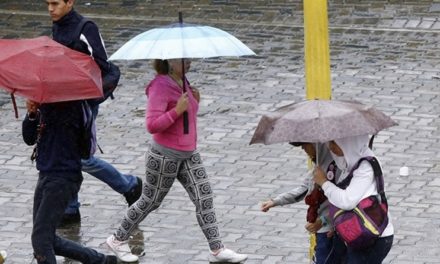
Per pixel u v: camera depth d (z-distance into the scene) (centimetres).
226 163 3378
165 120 2544
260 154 3444
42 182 2428
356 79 4097
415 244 2783
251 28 4741
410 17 4775
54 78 2302
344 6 4938
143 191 2675
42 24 4912
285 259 2719
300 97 3959
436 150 3428
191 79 4166
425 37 4541
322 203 2225
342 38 4556
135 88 4103
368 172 2089
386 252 2131
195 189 2662
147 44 2406
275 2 5066
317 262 2270
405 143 3488
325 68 2308
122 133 3659
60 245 2531
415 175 3238
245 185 3209
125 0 5184
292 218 2975
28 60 2322
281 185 3206
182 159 2627
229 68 4278
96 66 2389
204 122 3728
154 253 2772
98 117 3800
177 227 2931
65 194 2423
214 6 5053
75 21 2497
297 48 4484
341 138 2052
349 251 2145
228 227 2922
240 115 3788
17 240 2858
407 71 4166
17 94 2295
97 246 2825
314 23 2294
